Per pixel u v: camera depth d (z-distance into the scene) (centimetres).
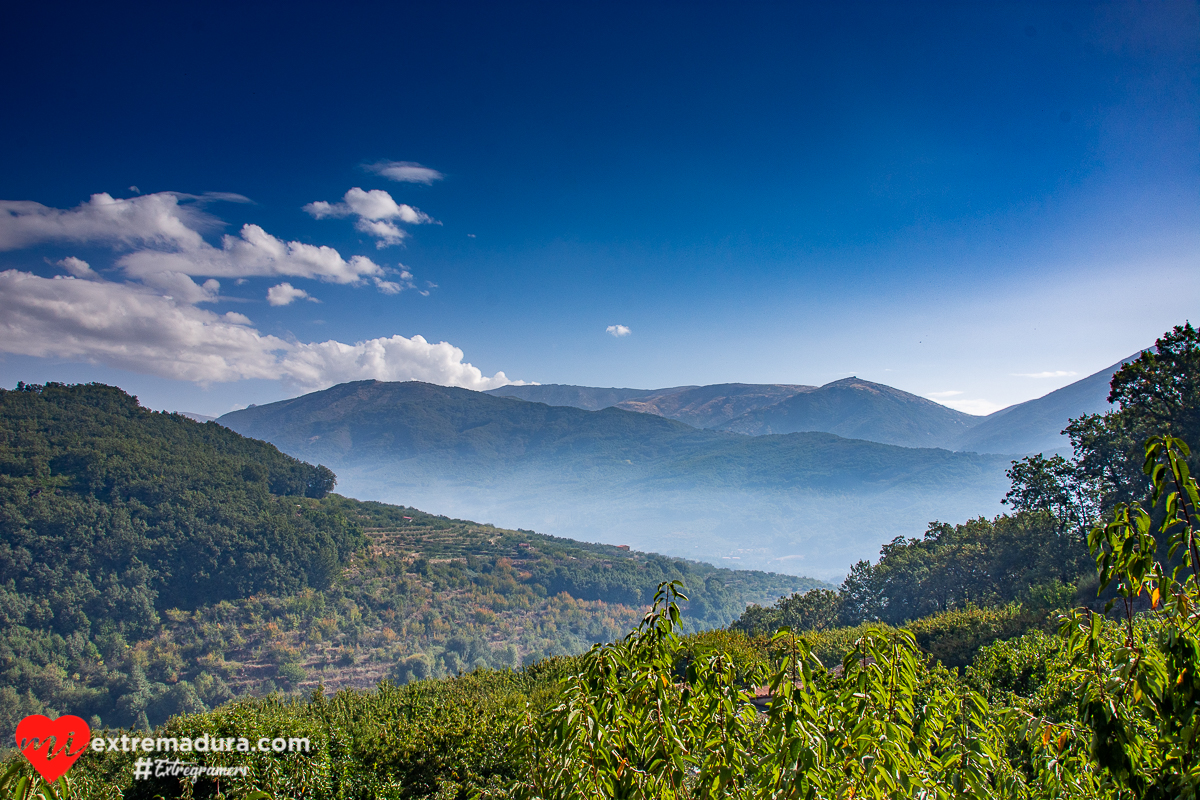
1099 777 434
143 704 10206
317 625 14512
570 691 394
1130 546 357
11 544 13138
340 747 1598
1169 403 3397
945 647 2562
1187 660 334
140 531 14962
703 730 403
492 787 1339
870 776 371
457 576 19612
